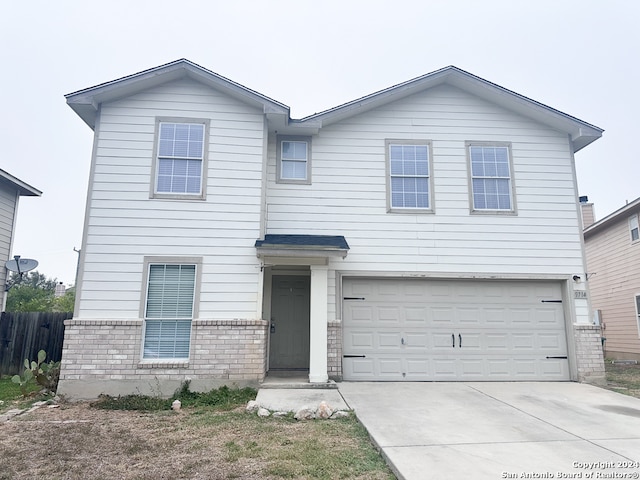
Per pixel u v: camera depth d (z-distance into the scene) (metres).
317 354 7.93
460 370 8.70
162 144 8.41
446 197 9.30
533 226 9.27
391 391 7.45
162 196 8.16
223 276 8.00
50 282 42.91
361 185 9.24
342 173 9.27
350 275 8.81
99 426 5.57
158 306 7.84
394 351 8.70
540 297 9.13
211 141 8.50
